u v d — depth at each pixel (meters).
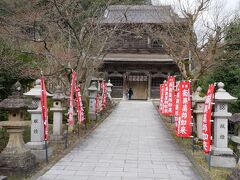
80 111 14.64
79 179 7.93
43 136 10.16
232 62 15.37
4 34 13.19
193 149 11.48
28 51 14.78
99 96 24.25
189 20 15.42
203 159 10.47
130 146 12.63
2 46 12.86
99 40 19.41
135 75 39.06
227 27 15.72
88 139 14.09
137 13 34.97
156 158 10.60
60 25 15.62
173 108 18.70
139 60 36.59
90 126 17.81
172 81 19.08
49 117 17.42
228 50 16.22
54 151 11.27
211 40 15.07
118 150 11.78
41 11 15.65
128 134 15.73
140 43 39.31
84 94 17.61
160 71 37.81
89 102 20.20
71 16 15.37
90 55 18.66
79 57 15.80
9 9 14.71
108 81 35.34
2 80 12.33
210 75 16.14
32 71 14.32
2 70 12.84
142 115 23.94
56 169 8.88
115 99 37.41
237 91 13.85
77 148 12.02
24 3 15.29
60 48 17.83
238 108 13.87
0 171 8.00
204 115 9.74
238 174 7.33
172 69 37.41
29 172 8.30
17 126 8.28
